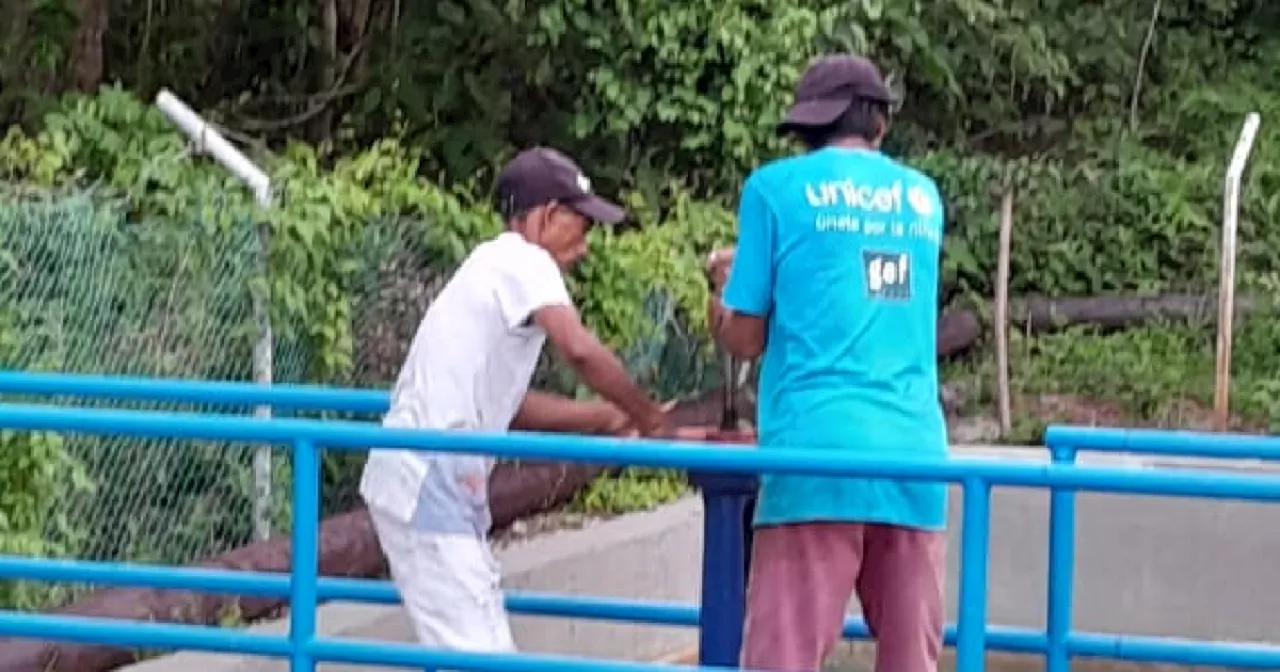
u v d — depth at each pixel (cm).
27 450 657
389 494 498
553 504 884
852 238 446
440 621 497
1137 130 1395
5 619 458
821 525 445
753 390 554
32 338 672
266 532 743
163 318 722
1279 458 462
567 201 514
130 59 1222
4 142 828
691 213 1083
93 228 696
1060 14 1433
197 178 760
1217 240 1272
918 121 1372
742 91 1148
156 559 716
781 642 445
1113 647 449
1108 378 1175
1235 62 1486
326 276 772
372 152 882
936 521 455
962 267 1266
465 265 509
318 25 1238
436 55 1215
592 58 1176
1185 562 896
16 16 1091
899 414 443
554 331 492
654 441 416
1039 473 388
